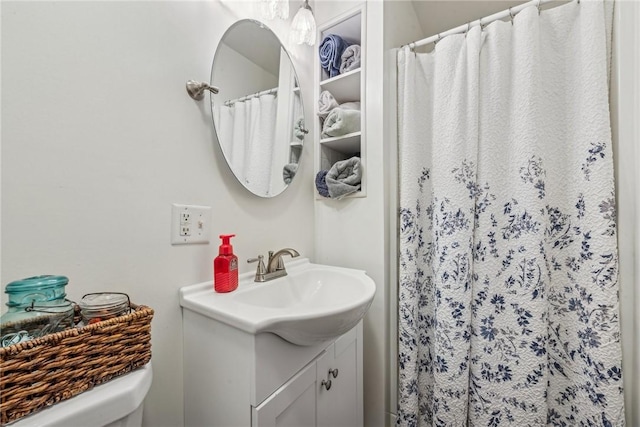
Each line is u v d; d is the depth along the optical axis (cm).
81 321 52
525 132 91
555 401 91
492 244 97
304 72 129
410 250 110
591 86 83
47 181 54
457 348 98
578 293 86
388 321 117
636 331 77
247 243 97
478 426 97
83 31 58
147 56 69
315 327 63
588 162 83
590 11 84
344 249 125
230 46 91
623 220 81
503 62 96
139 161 67
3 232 49
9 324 42
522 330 91
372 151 117
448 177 102
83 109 58
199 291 78
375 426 117
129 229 66
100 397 42
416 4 142
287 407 66
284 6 99
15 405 36
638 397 76
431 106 112
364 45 119
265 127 105
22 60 51
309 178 131
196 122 81
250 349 59
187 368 75
